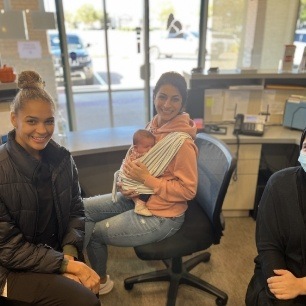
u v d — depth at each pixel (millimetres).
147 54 4105
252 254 2078
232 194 2361
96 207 1586
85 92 4441
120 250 2141
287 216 1171
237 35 3996
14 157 1121
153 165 1407
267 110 2453
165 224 1410
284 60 2445
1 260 1100
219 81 2428
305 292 1080
